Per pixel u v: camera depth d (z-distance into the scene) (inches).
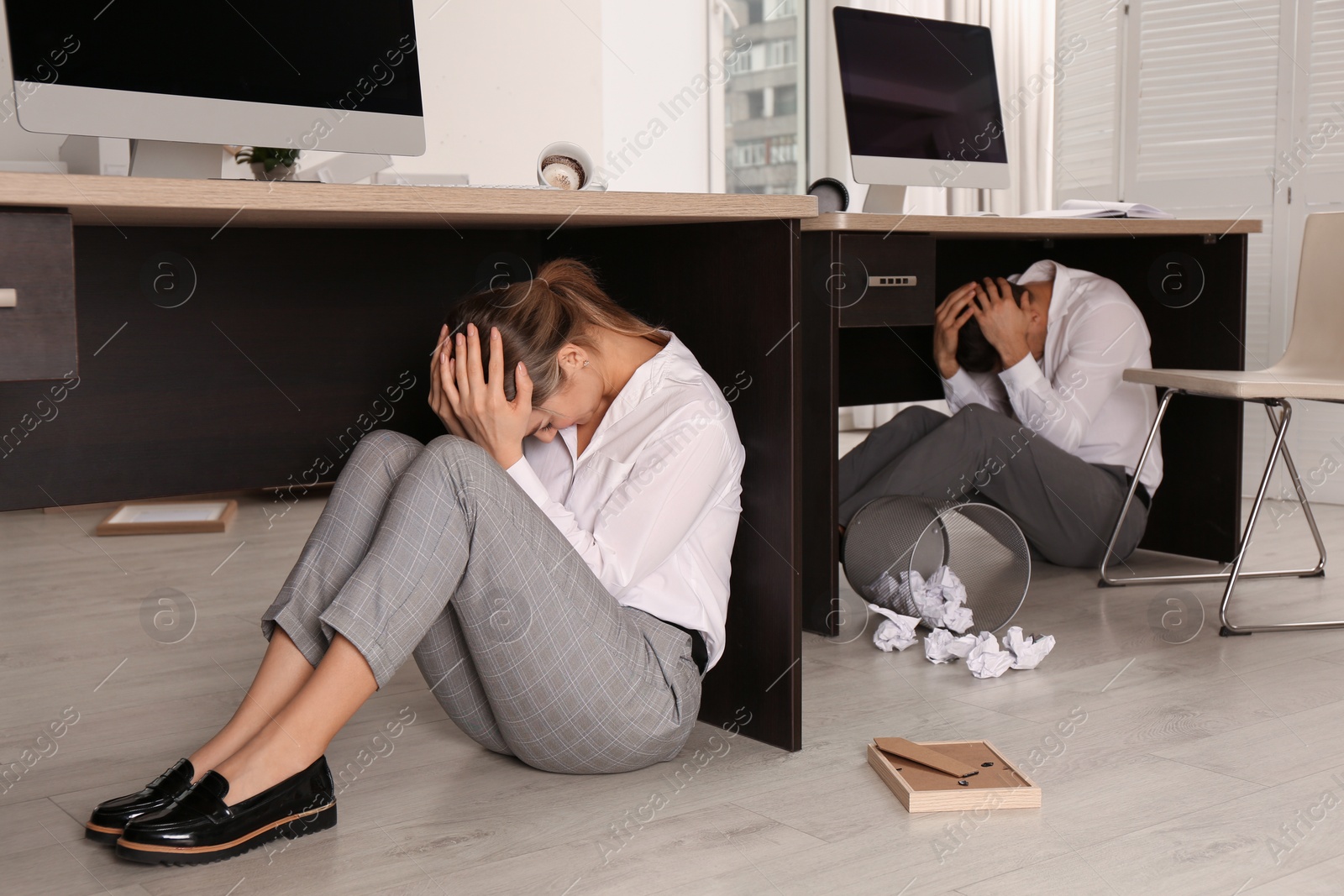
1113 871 48.4
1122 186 152.6
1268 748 62.7
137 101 55.1
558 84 185.0
